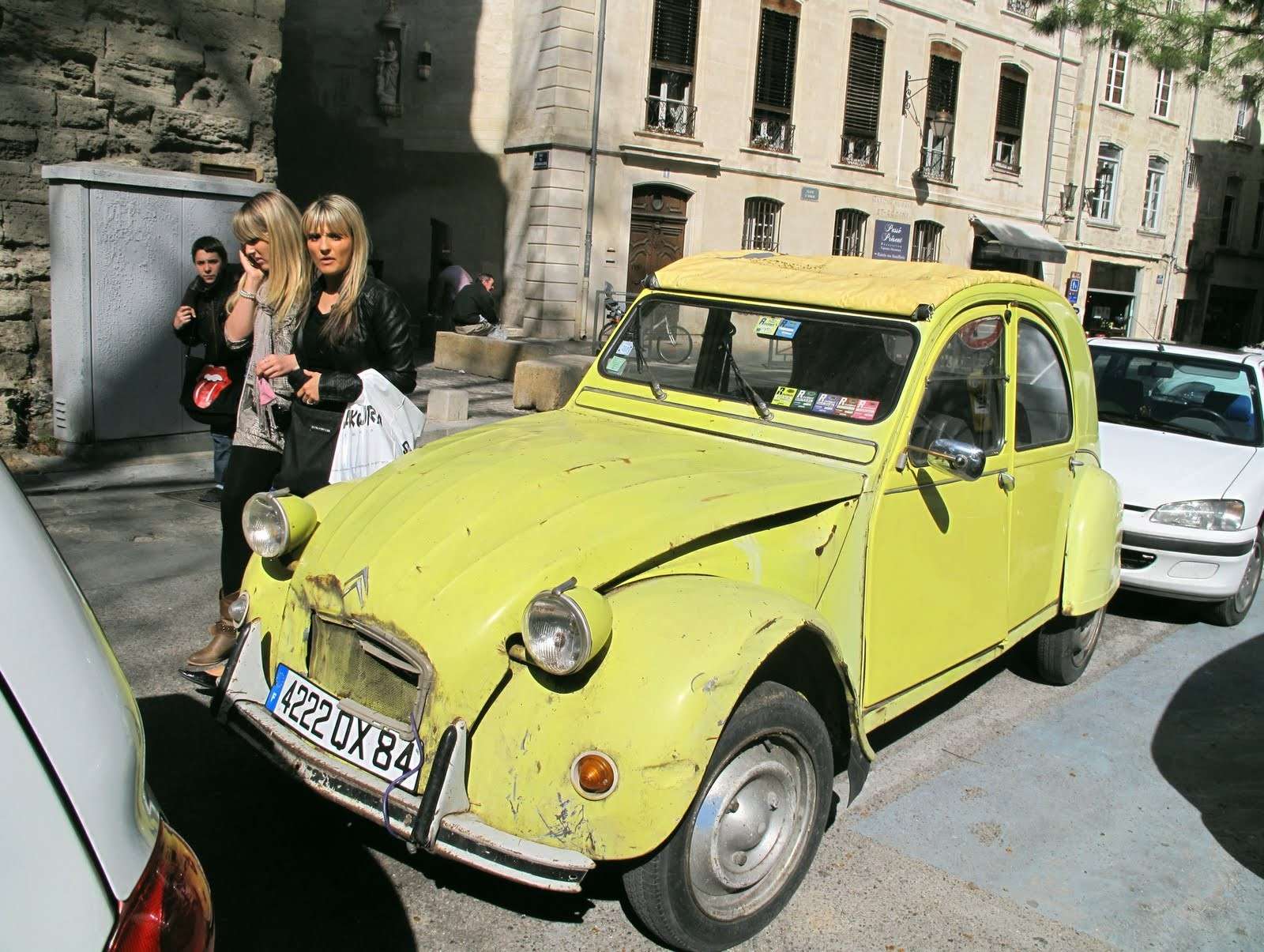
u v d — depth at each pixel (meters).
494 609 2.71
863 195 24.72
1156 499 6.28
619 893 3.23
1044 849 3.72
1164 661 5.87
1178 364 7.41
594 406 4.32
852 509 3.44
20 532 1.53
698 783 2.55
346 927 2.95
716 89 21.67
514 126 20.88
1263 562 6.95
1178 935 3.26
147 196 7.80
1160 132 32.44
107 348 7.75
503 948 2.91
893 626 3.63
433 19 21.28
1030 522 4.51
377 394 4.09
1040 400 4.58
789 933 3.08
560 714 2.62
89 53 8.27
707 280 4.23
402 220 22.14
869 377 3.70
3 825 1.32
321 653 3.04
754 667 2.66
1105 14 15.79
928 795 4.06
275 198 4.16
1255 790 4.31
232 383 5.85
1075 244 30.61
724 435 3.87
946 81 26.11
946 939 3.12
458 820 2.58
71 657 1.48
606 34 20.03
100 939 1.37
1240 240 36.66
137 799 1.52
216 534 6.43
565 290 20.58
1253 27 16.05
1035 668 5.34
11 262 7.96
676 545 2.93
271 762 2.94
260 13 9.40
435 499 3.12
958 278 3.96
